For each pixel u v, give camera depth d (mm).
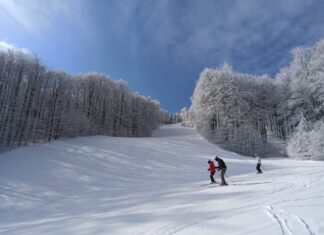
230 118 50969
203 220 6680
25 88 36500
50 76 41375
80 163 24203
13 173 20328
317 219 5629
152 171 22641
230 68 60125
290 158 37312
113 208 10492
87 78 57031
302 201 7535
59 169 22031
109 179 19953
